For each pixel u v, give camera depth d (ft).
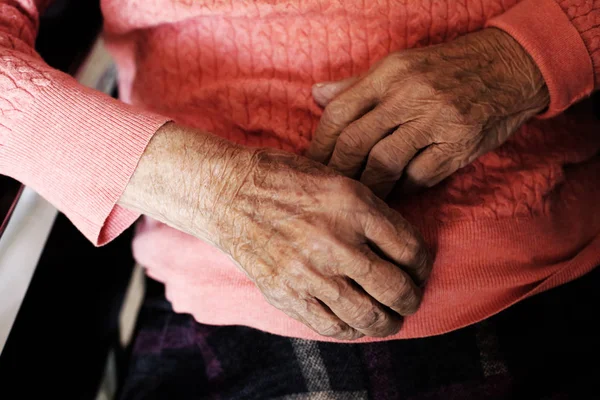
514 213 2.07
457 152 1.99
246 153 1.95
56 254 2.38
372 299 1.93
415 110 1.97
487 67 2.01
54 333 2.37
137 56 2.36
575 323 2.16
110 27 2.34
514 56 2.02
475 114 1.97
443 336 2.16
